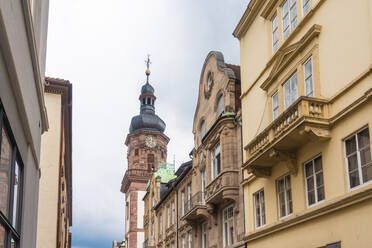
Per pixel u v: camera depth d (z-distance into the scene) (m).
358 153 15.29
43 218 27.80
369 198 14.09
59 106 29.62
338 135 16.30
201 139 33.84
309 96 18.28
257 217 22.92
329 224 16.20
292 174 19.14
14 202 10.09
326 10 17.72
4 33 7.41
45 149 28.86
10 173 9.43
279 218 20.31
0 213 8.00
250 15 24.59
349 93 15.96
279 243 19.81
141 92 103.44
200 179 32.97
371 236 13.95
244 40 25.83
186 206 35.03
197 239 33.91
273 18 22.70
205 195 30.05
